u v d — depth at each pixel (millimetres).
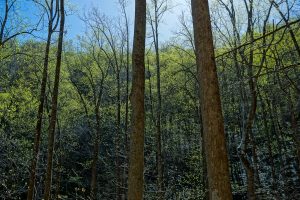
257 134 28594
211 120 5891
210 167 5691
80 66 27750
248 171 12812
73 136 29844
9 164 20078
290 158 24031
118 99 24781
